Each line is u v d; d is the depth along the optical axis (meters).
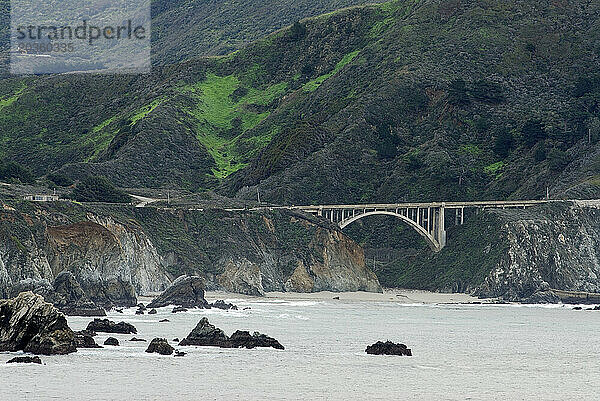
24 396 145.12
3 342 174.88
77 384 154.12
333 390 157.00
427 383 166.25
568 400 156.75
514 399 156.12
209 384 158.38
